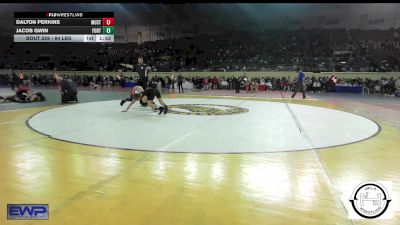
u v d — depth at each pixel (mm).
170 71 33469
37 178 4465
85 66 38969
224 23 44594
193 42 42969
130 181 4367
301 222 3232
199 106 13805
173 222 3213
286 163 5258
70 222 3195
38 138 7047
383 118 10703
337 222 3242
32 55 42406
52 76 34156
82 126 8586
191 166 5062
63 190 4027
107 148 6172
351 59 32500
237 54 39125
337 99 18594
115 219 3268
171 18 44844
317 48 36719
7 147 6215
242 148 6246
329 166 5105
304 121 9820
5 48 42875
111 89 26922
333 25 39406
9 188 4082
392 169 4965
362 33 37531
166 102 15586
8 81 32562
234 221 3238
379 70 28297
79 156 5605
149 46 43156
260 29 43375
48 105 13867
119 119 9875
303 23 41125
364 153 5957
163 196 3863
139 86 11820
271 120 9945
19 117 10188
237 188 4137
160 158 5508
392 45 32562
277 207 3576
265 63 35656
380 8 36188
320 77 28312
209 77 31203
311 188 4148
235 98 18484
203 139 7047
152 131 7938
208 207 3564
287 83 27031
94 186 4172
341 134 7785
